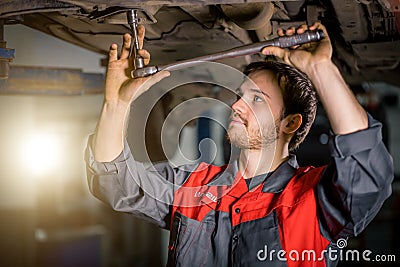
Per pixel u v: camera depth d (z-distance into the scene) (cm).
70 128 613
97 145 133
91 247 555
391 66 260
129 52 131
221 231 136
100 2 145
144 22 154
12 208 520
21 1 154
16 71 238
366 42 207
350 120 112
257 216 133
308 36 115
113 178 137
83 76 256
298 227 129
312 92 138
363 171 114
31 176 529
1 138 516
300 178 137
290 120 138
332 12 186
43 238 538
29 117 527
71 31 215
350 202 116
